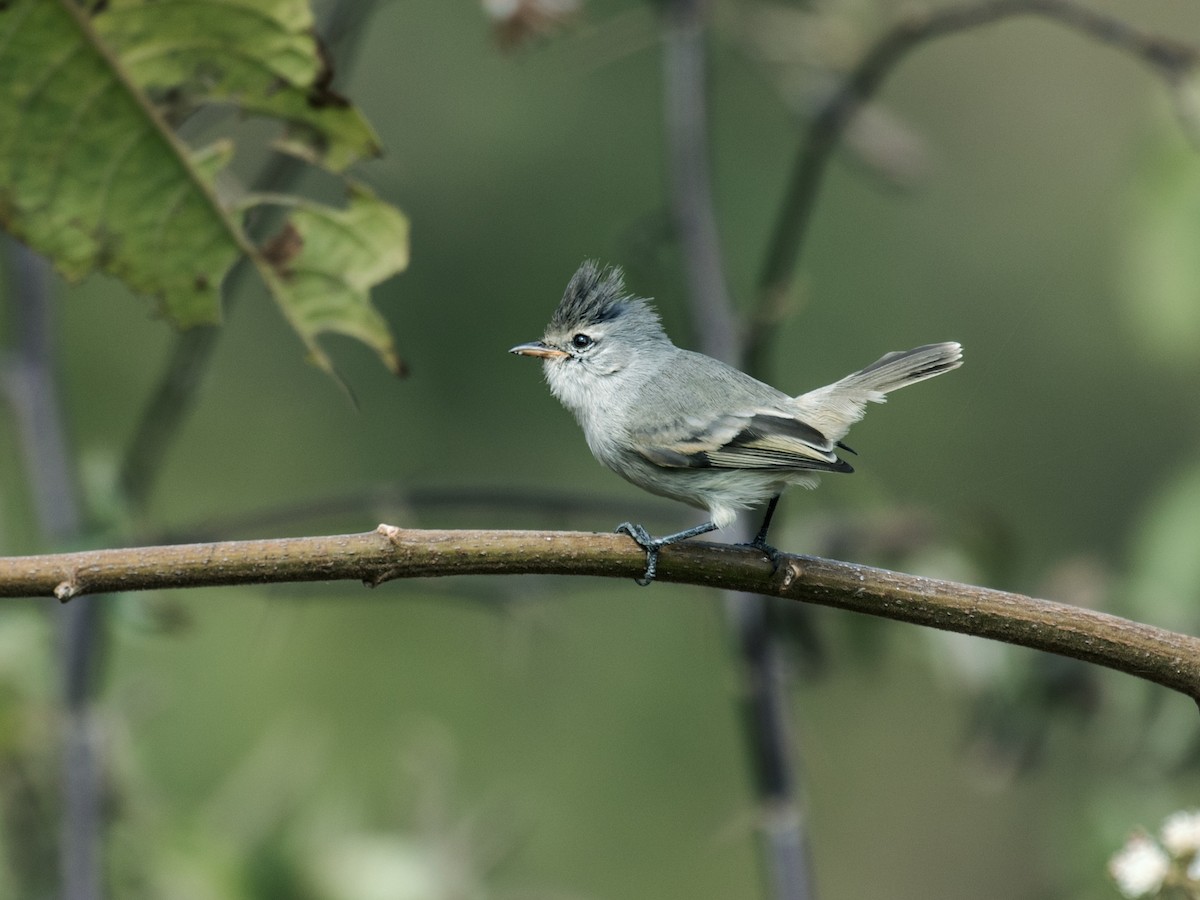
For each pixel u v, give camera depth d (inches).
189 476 705.0
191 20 247.4
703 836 682.8
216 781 618.2
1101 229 747.4
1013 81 775.7
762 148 725.3
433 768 442.0
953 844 737.0
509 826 430.0
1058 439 724.7
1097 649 242.2
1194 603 388.5
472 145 733.9
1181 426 722.8
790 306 390.0
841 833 737.6
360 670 685.3
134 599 360.8
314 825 407.5
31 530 396.8
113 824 390.6
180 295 272.2
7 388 384.2
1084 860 401.7
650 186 732.7
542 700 697.6
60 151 257.1
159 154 259.1
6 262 393.7
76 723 363.9
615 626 722.8
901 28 388.8
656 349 378.3
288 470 715.4
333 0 403.2
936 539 420.2
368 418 727.7
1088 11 370.6
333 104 259.1
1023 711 413.4
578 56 416.5
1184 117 363.9
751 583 252.8
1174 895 239.3
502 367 727.1
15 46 246.5
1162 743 399.9
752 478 354.6
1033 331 744.3
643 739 706.2
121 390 711.1
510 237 729.6
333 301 270.8
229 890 392.5
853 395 370.6
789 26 421.4
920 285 746.2
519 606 399.5
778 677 370.0
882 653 427.5
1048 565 695.1
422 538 240.1
